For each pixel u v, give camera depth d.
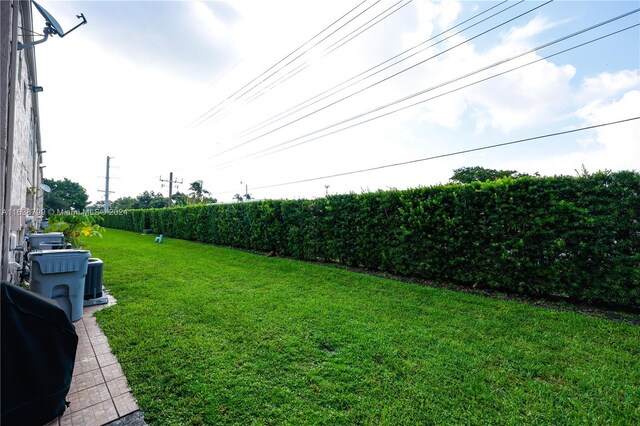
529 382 2.54
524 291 5.21
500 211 5.30
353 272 7.04
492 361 2.90
